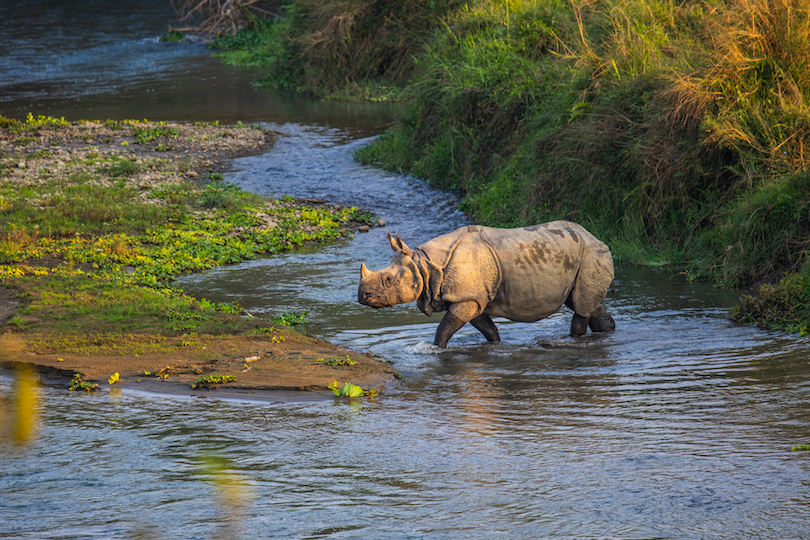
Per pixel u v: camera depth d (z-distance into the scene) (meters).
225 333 32.25
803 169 41.06
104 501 17.50
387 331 34.00
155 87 121.06
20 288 38.38
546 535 15.69
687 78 46.16
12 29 186.88
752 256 40.28
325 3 119.06
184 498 17.67
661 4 60.62
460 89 67.25
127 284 39.91
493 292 31.34
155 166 71.75
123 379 26.62
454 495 17.67
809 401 23.17
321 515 16.75
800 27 45.81
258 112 102.25
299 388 25.70
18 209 55.41
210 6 172.88
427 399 24.89
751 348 29.59
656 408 23.23
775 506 16.61
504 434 21.52
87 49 162.12
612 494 17.47
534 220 51.91
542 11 72.94
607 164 49.50
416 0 113.75
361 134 87.69
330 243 51.72
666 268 43.94
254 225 55.31
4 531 16.06
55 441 21.22
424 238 52.22
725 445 20.09
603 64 53.94
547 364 28.78
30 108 101.75
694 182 45.28
